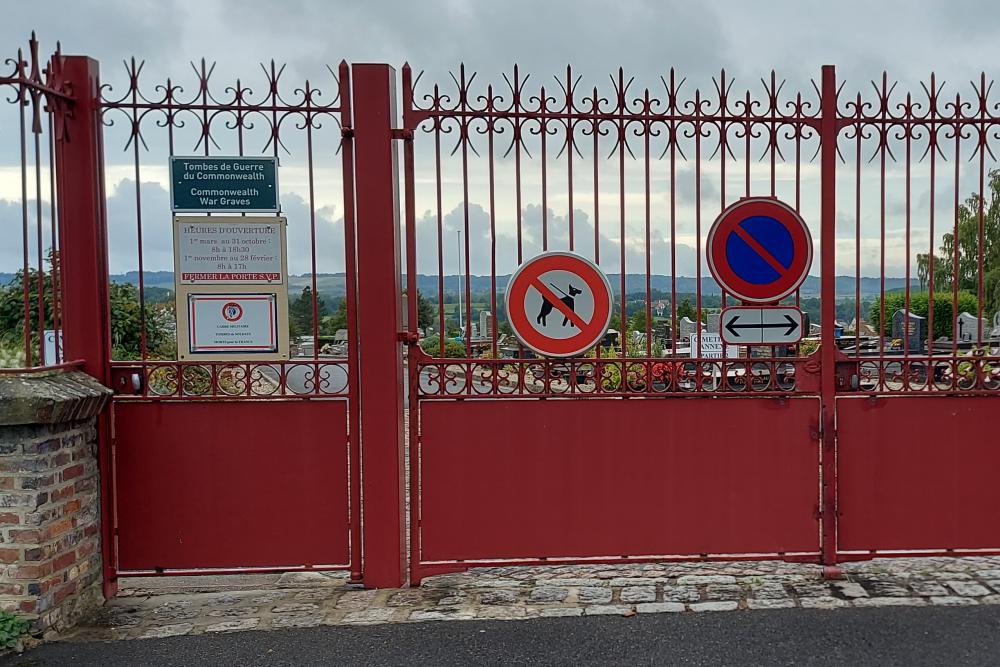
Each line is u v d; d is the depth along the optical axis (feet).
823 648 12.92
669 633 13.56
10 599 13.24
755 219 15.24
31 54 13.01
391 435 15.49
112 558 15.40
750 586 15.62
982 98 14.96
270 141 14.73
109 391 14.66
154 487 15.44
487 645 13.24
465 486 15.72
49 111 13.99
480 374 15.65
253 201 14.78
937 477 15.92
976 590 15.14
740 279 15.37
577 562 15.83
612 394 15.65
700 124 15.01
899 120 15.03
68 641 13.51
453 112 14.85
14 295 22.63
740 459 15.81
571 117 14.89
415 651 13.06
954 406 15.80
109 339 15.15
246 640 13.53
